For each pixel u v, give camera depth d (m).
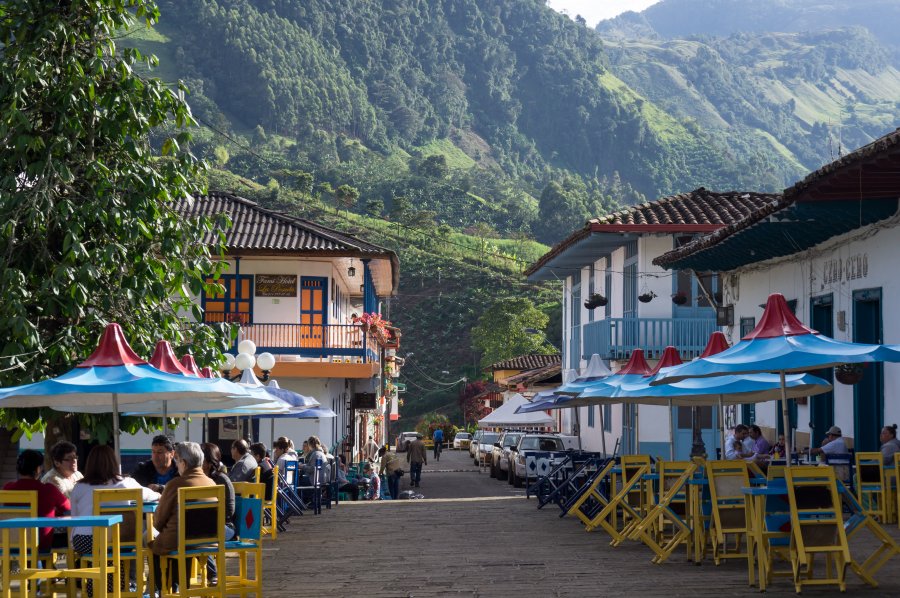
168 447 11.12
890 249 16.55
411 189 195.50
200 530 9.02
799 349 10.82
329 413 21.66
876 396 17.42
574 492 18.81
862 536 13.59
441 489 34.88
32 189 13.36
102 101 13.77
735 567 11.77
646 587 10.49
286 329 31.06
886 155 12.95
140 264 14.00
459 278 132.00
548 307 117.94
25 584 7.90
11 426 14.45
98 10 14.17
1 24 13.85
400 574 11.52
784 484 10.25
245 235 31.67
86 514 9.29
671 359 16.84
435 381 112.81
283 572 11.77
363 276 35.16
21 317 12.77
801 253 20.19
